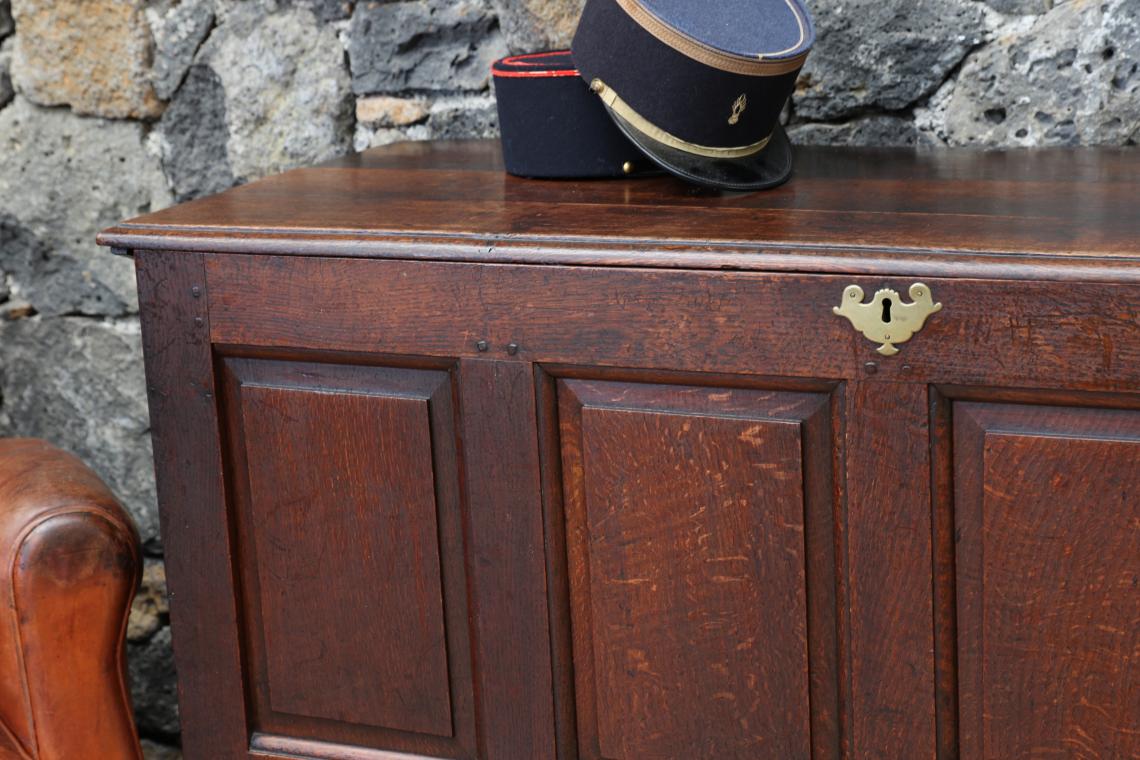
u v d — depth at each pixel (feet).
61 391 6.90
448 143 5.95
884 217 4.09
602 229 4.11
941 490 3.86
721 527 4.10
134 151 6.47
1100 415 3.66
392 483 4.44
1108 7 5.01
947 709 4.04
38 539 4.36
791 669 4.16
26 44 6.41
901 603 3.97
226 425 4.60
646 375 4.05
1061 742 3.92
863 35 5.37
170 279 4.48
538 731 4.50
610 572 4.26
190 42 6.24
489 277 4.10
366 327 4.29
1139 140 5.11
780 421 3.95
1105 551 3.73
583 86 4.79
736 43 4.58
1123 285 3.50
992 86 5.25
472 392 4.24
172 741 7.05
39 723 4.51
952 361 3.72
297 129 6.25
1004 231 3.84
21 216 6.69
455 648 4.56
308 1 6.07
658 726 4.35
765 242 3.86
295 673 4.77
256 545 4.68
